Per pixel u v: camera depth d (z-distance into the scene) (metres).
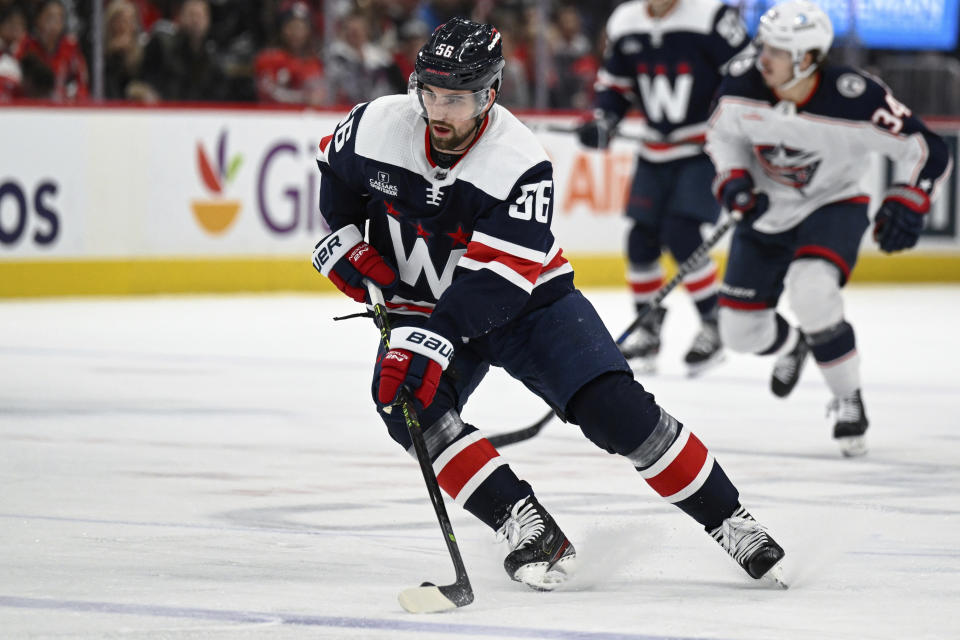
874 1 47.50
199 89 38.12
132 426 19.28
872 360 28.53
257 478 15.80
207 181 37.94
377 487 15.41
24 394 21.97
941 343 31.47
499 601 10.52
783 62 18.39
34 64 36.03
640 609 10.30
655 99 27.38
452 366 11.04
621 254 43.03
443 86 10.21
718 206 27.23
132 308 34.97
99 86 37.00
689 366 26.45
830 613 10.24
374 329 32.28
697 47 27.08
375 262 11.41
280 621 9.70
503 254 10.53
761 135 19.27
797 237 19.75
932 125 45.97
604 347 11.09
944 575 11.62
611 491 15.39
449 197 10.79
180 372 24.75
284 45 39.12
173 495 14.70
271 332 31.11
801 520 14.02
